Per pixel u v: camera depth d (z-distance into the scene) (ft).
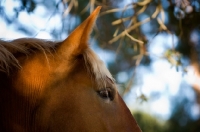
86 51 20.22
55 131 19.53
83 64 20.21
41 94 19.77
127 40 39.04
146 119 64.80
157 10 36.81
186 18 39.01
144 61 58.18
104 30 40.19
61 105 19.72
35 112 19.67
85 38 20.01
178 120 65.98
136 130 20.58
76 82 20.02
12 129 19.45
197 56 55.06
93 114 19.86
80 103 19.81
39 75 19.90
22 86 19.71
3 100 19.52
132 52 60.44
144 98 36.96
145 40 38.09
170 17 40.32
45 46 20.40
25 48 20.24
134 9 37.06
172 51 36.88
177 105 68.13
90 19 19.84
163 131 64.69
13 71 19.77
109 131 19.97
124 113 20.62
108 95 20.47
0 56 19.52
